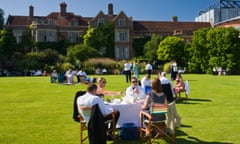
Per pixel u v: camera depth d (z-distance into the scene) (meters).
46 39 65.06
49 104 14.27
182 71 52.22
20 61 48.84
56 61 51.09
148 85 13.39
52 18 68.25
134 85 10.37
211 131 9.12
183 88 15.70
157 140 8.28
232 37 48.72
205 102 14.59
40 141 8.19
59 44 64.81
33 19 68.12
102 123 7.07
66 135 8.80
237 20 69.81
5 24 66.25
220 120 10.55
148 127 7.78
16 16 68.75
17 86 23.72
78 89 21.36
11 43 54.38
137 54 67.00
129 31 66.62
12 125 9.99
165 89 12.71
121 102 9.30
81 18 71.38
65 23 68.81
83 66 48.88
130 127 8.38
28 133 8.99
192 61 52.38
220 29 49.56
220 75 44.22
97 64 49.91
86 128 7.92
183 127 9.60
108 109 7.79
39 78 35.62
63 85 24.95
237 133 8.88
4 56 50.97
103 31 64.31
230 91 19.41
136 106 8.96
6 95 17.72
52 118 11.08
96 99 7.53
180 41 55.28
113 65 50.59
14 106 13.70
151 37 65.19
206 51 50.88
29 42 62.19
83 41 65.06
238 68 48.88
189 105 13.70
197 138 8.43
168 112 7.85
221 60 48.72
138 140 8.32
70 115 11.62
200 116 11.22
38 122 10.41
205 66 50.84
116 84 24.88
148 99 7.96
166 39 55.62
